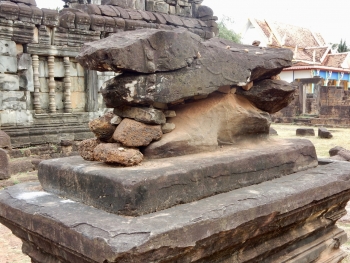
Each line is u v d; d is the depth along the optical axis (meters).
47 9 10.35
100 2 13.33
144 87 3.07
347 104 24.08
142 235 2.28
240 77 3.63
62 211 2.75
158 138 3.33
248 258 3.06
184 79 3.25
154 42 3.08
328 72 31.11
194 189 2.93
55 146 10.69
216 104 3.71
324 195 3.48
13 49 10.05
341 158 9.48
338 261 3.98
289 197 3.14
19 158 9.52
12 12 9.77
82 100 11.74
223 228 2.63
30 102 10.65
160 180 2.71
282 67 4.02
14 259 4.56
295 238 3.47
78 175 2.97
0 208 3.22
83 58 3.09
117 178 2.65
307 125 22.45
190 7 13.98
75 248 2.46
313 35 35.66
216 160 3.19
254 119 3.89
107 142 3.42
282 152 3.72
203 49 3.43
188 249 2.45
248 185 3.37
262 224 2.96
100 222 2.48
